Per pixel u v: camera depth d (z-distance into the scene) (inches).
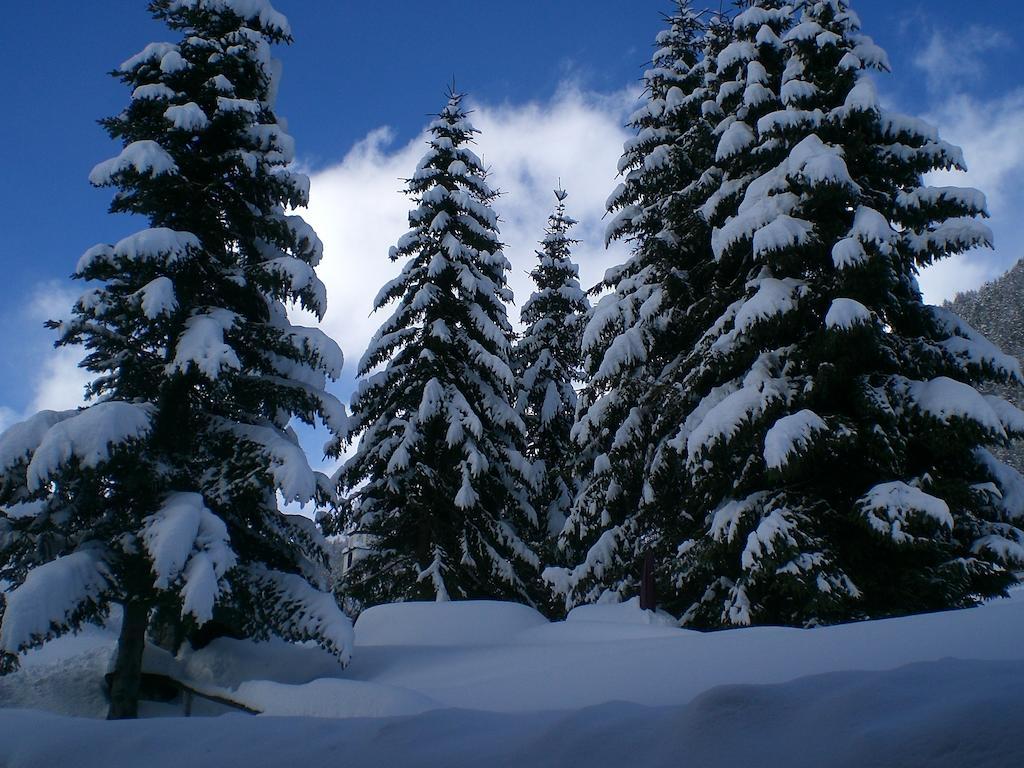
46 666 541.0
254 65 596.1
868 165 579.5
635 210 805.9
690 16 850.1
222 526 457.1
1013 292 3494.1
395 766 149.8
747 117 666.8
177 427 529.3
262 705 390.6
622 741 137.0
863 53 596.7
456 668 478.3
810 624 468.8
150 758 186.4
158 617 529.3
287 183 576.4
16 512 537.3
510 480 860.0
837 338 497.4
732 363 562.9
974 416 466.3
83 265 507.5
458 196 859.4
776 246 528.7
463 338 832.9
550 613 900.0
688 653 362.3
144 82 577.3
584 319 860.6
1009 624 313.4
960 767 102.7
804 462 486.9
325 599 493.7
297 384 572.1
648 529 676.7
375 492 809.5
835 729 124.1
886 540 462.6
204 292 573.0
